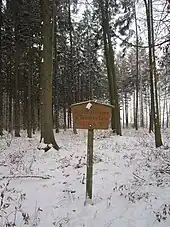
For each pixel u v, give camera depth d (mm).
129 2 15438
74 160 11352
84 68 37719
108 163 10828
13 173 9266
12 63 25406
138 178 8680
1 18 19906
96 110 7199
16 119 22297
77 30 33031
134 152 13047
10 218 6000
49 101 13891
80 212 6367
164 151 12742
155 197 7027
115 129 23328
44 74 13922
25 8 20297
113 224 5773
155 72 14531
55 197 7258
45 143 13508
